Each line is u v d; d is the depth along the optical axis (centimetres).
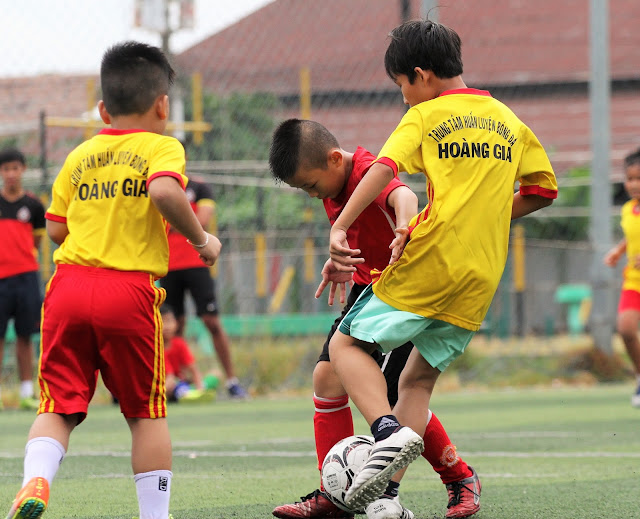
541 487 1002
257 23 3466
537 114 4372
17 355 2088
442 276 745
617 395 2339
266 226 2925
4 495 963
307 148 821
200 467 1173
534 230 3875
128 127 764
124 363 724
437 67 781
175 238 2161
